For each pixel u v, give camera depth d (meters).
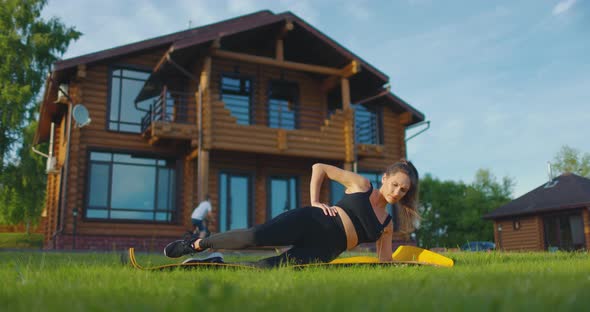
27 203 24.08
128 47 14.08
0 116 22.23
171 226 14.26
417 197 3.87
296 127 16.48
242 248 3.52
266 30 15.33
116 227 13.68
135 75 14.63
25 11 22.81
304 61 16.91
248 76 16.09
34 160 23.41
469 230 40.31
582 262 3.46
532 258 4.59
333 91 17.41
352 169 15.64
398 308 1.29
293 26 14.79
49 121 17.55
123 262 3.52
